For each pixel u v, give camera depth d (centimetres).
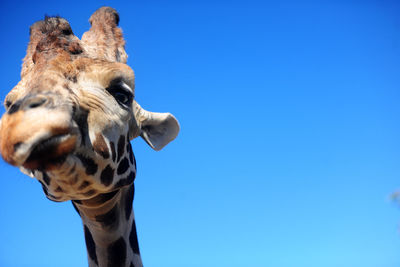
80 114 255
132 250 356
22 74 300
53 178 260
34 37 314
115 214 336
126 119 292
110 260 343
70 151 231
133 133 359
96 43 322
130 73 296
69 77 263
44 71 256
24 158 211
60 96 243
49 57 269
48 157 224
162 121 396
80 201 306
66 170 248
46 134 216
